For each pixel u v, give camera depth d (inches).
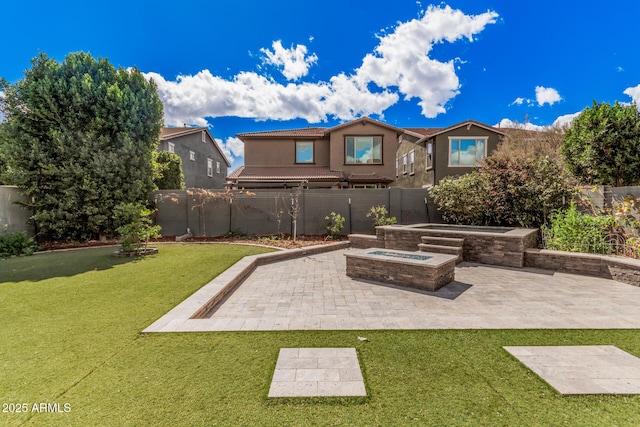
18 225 403.5
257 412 86.2
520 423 81.1
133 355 117.8
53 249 395.5
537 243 340.2
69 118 403.9
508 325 146.3
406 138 911.7
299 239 454.3
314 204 483.5
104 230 442.3
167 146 820.0
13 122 386.0
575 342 127.3
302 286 231.5
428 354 118.0
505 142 667.4
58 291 202.8
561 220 307.1
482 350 120.9
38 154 388.8
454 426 80.4
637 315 161.5
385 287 226.1
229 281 220.2
